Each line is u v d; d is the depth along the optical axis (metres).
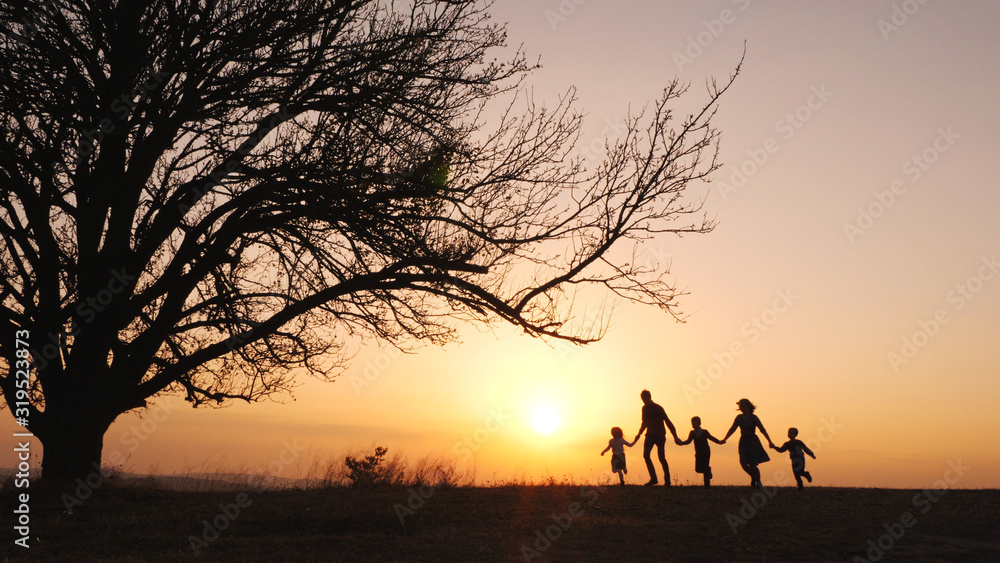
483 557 8.38
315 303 12.56
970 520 10.27
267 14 11.48
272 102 12.33
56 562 7.96
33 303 13.02
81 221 12.53
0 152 11.05
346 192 11.74
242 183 12.82
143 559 8.12
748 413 14.01
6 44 10.51
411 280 12.38
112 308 12.26
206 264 12.46
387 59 12.59
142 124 11.09
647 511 11.38
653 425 15.24
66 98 10.71
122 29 10.84
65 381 12.73
